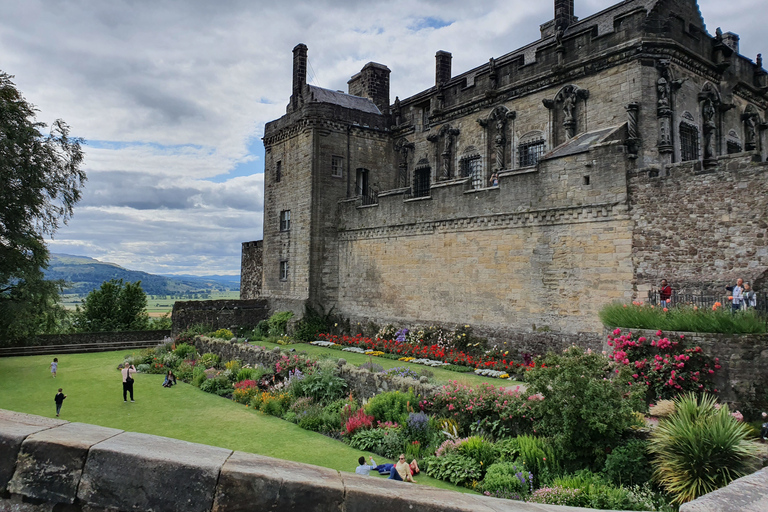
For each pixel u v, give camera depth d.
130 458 3.78
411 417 15.45
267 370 23.47
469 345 25.44
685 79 23.89
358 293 33.78
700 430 10.16
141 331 39.75
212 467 3.68
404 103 37.75
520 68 28.59
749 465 9.62
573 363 12.24
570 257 21.98
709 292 17.75
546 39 30.48
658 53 22.98
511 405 13.97
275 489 3.58
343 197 36.38
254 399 20.53
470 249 26.36
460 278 26.80
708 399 13.02
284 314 36.41
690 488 9.77
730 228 17.56
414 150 36.78
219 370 25.81
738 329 13.28
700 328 13.91
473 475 12.37
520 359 23.28
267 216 40.53
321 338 33.66
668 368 13.73
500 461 12.47
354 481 3.79
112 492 3.73
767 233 16.73
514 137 29.11
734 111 28.17
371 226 32.91
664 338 14.18
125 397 21.34
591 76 25.14
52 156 31.12
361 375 19.62
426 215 28.94
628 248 20.06
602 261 20.84
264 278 40.50
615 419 11.38
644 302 19.34
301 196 36.41
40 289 32.62
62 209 32.69
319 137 35.66
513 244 24.28
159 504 3.64
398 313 30.55
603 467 11.37
